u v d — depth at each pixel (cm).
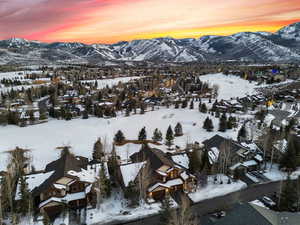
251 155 5381
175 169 4425
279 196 3841
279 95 13625
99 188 3856
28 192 3631
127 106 12012
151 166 4419
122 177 4306
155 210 3788
